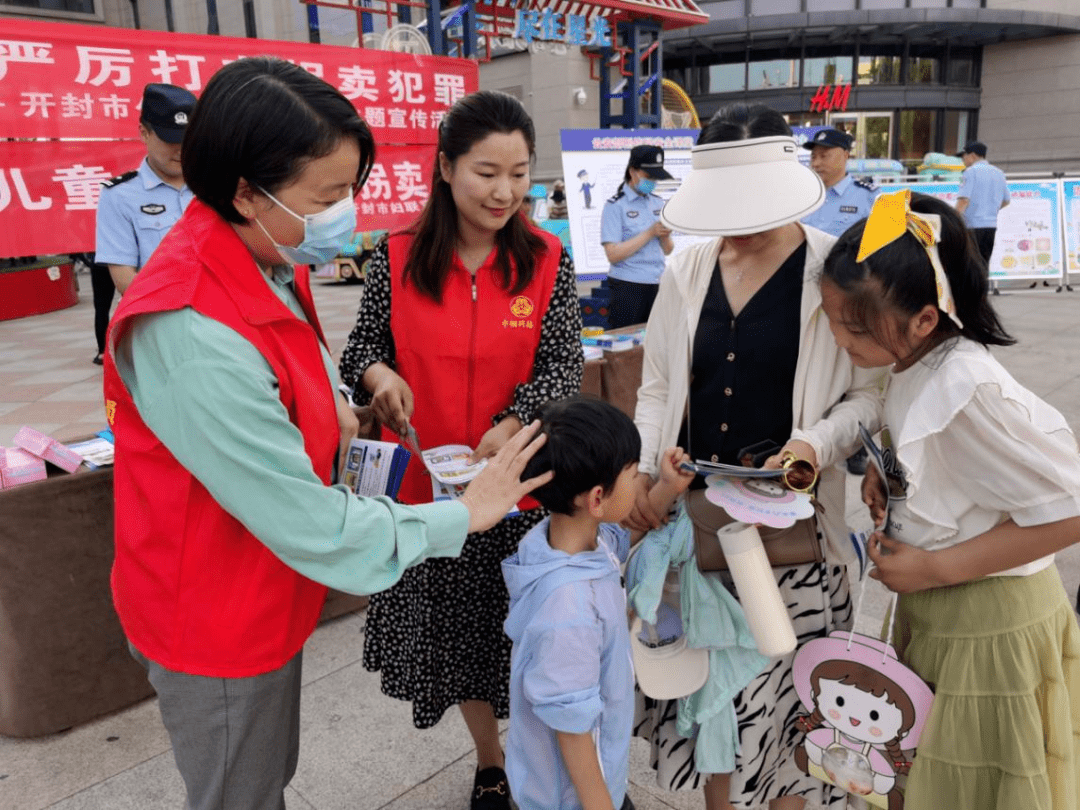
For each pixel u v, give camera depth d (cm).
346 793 203
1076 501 115
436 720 183
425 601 174
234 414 99
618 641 131
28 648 219
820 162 510
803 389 150
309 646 273
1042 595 128
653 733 168
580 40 607
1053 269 948
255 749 118
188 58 382
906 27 1410
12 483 213
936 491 126
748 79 1510
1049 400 495
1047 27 1436
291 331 113
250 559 111
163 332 100
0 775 212
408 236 174
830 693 140
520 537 182
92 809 199
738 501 137
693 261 162
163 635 112
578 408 125
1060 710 128
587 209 572
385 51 443
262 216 106
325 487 106
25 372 702
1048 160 1551
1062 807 131
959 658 129
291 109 98
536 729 132
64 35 353
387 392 166
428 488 184
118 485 112
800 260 152
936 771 133
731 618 148
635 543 165
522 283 172
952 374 118
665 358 170
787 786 164
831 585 163
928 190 953
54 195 362
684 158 611
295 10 1276
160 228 315
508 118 152
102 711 234
